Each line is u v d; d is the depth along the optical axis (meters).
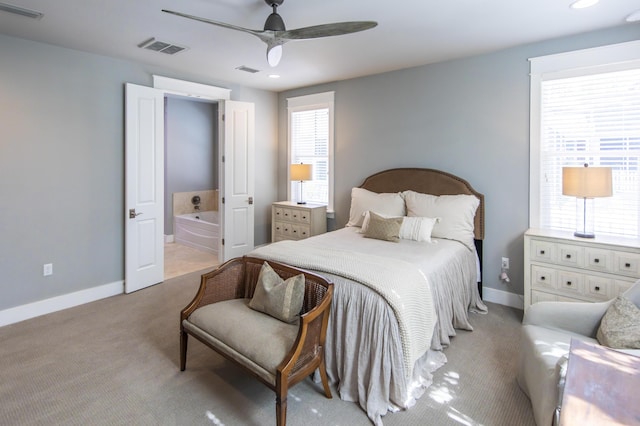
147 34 3.04
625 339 1.65
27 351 2.63
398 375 1.96
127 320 3.19
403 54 3.55
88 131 3.57
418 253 2.83
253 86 5.03
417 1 2.41
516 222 3.47
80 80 3.49
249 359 1.88
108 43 3.26
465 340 2.80
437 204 3.53
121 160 3.85
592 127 3.08
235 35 3.05
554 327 2.10
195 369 2.41
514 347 2.69
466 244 3.32
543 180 3.34
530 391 1.94
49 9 2.54
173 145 6.68
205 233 6.01
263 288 2.22
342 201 4.75
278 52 2.40
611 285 2.70
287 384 1.75
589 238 2.86
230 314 2.19
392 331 1.97
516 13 2.61
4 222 3.09
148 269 4.08
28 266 3.24
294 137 5.31
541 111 3.29
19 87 3.12
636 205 2.93
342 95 4.65
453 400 2.08
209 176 7.27
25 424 1.88
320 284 2.15
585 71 3.04
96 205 3.68
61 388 2.19
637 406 1.03
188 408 2.01
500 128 3.49
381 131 4.32
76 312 3.37
